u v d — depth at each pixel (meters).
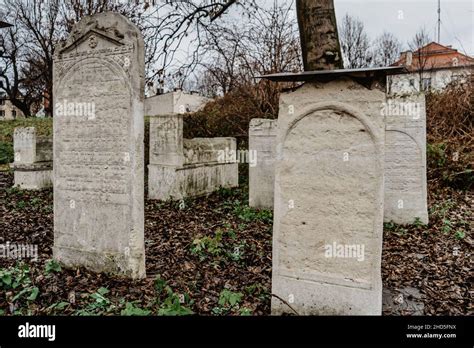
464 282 4.63
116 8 8.62
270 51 12.48
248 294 4.15
